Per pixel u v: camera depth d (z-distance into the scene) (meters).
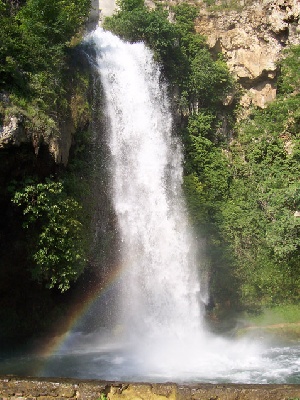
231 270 22.91
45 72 15.62
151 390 10.12
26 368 13.82
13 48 14.88
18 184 14.66
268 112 27.48
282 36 27.80
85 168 18.78
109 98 21.30
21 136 14.00
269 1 27.73
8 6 17.70
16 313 17.92
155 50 24.59
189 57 26.66
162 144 23.88
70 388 10.13
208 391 10.01
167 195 23.30
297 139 26.41
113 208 20.28
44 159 14.91
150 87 23.91
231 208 24.83
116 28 24.36
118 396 10.12
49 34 17.20
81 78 18.95
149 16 24.42
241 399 9.93
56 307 18.88
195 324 21.19
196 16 27.64
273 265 23.22
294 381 12.70
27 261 16.09
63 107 16.36
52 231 15.11
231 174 26.19
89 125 19.38
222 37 27.86
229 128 27.61
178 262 22.16
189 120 26.17
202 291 22.19
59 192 15.13
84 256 16.59
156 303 20.97
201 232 23.12
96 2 29.02
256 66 27.48
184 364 14.66
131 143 22.12
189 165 24.95
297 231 23.20
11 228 15.52
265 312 22.25
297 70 26.98
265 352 16.42
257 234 24.09
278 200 24.22
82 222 17.27
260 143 26.70
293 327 20.31
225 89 27.17
